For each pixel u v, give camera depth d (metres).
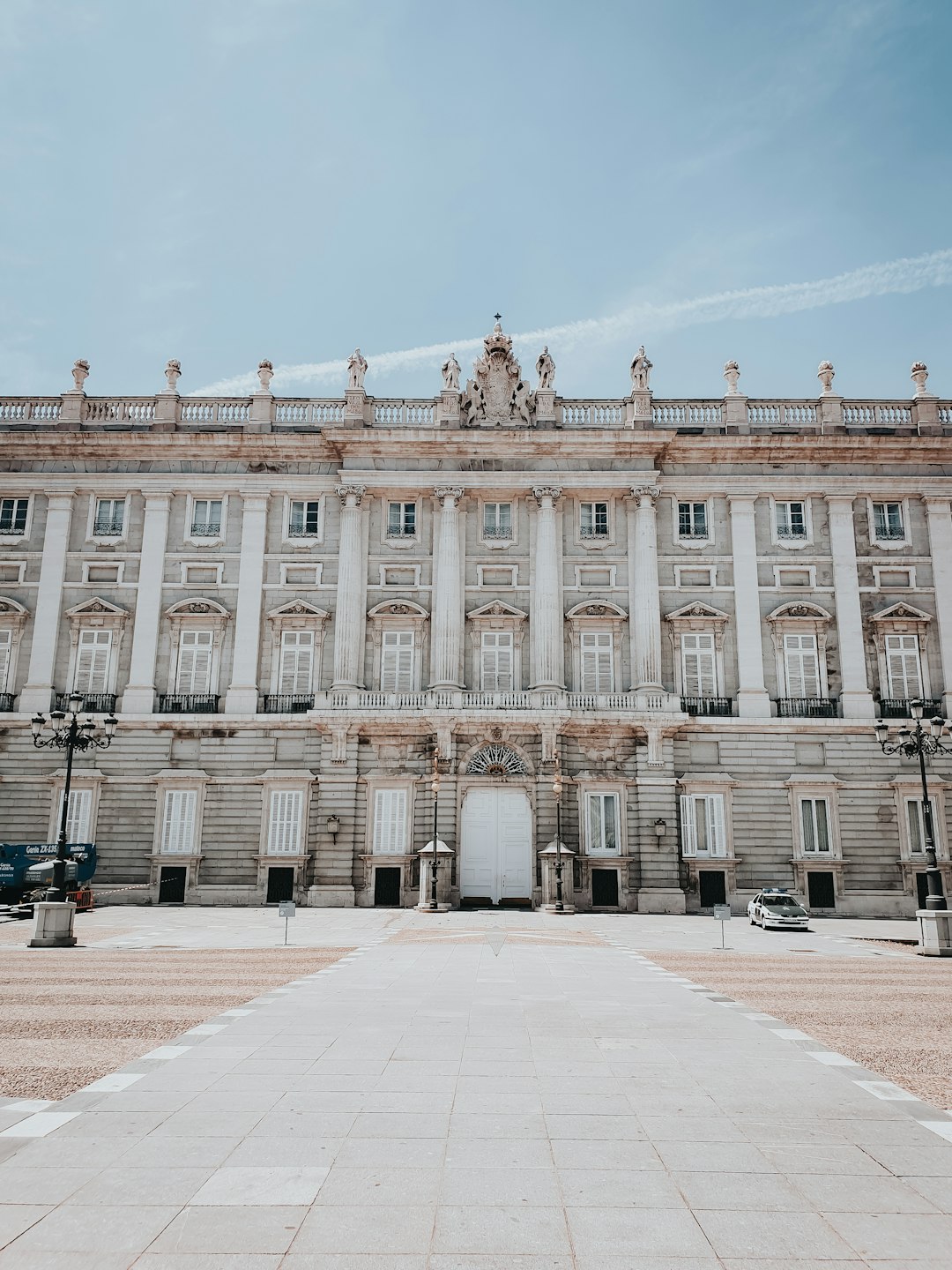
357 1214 7.54
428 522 47.69
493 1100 10.50
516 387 48.78
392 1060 12.23
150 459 48.25
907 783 44.41
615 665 46.28
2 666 46.41
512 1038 13.60
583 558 47.28
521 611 46.31
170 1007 16.14
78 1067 11.88
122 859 44.34
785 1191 8.08
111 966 21.77
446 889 42.50
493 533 47.47
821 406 48.69
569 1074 11.62
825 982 20.44
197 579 47.28
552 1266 6.76
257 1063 12.08
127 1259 6.79
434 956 23.98
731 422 48.28
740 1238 7.20
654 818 43.62
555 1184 8.14
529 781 43.91
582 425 48.41
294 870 43.97
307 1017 15.14
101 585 47.12
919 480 47.72
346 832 43.69
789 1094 10.92
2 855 40.91
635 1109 10.21
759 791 44.75
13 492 48.06
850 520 47.56
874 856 44.19
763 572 47.25
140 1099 10.48
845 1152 9.01
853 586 46.84
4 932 29.23
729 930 34.66
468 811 44.09
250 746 45.12
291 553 47.38
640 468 47.53
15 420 49.19
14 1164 8.51
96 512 48.09
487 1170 8.44
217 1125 9.59
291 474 48.00
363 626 46.50
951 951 25.94
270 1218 7.45
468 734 44.06
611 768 44.50
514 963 22.58
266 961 22.81
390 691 45.94
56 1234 7.16
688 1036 13.95
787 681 46.22
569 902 42.56
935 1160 8.82
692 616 46.34
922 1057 12.92
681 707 45.69
